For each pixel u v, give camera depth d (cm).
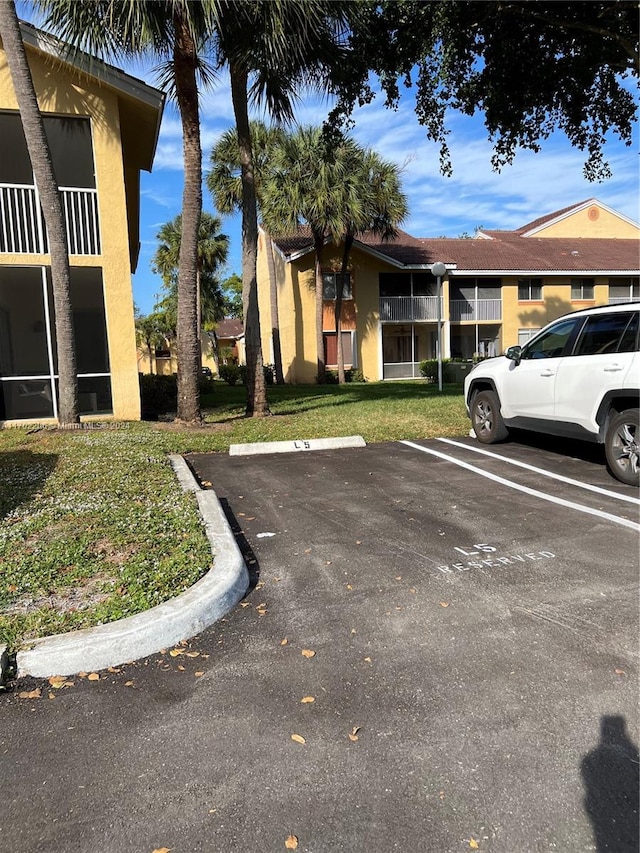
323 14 919
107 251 1170
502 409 854
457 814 209
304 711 268
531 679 290
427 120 1138
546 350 781
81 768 234
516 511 561
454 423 1045
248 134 1116
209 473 730
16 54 869
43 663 299
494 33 1068
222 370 3061
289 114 1124
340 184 2170
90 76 1076
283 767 233
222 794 220
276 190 2216
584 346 716
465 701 273
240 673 300
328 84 1084
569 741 246
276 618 357
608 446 664
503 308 2938
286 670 302
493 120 1184
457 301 2880
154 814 211
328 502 601
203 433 980
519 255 3062
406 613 361
